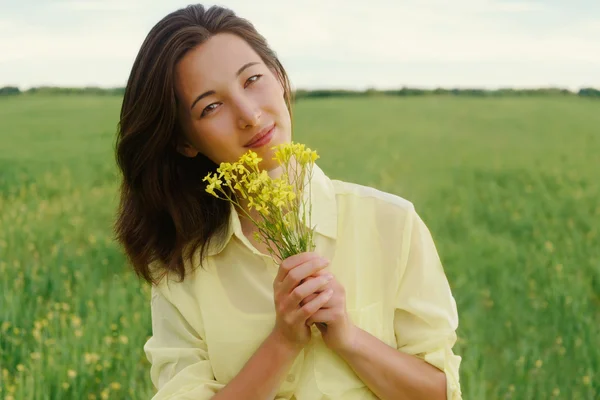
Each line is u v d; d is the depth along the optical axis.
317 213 2.20
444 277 2.27
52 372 4.53
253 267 2.28
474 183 13.92
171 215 2.31
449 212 10.73
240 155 2.16
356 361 2.12
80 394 4.44
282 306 2.07
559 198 11.94
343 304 2.09
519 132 24.30
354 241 2.21
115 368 4.79
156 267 2.37
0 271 7.05
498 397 4.54
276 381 2.12
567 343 5.24
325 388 2.17
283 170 2.20
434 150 19.67
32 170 15.75
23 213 10.30
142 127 2.27
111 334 5.29
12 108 32.03
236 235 2.25
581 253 7.80
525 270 7.30
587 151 18.88
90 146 20.14
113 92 41.97
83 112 30.06
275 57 2.30
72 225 9.64
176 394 2.21
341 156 18.05
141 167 2.32
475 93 44.75
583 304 5.91
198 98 2.14
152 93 2.21
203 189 2.33
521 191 13.02
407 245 2.21
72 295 6.49
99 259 7.73
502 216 10.56
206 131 2.16
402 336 2.23
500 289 6.65
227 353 2.26
